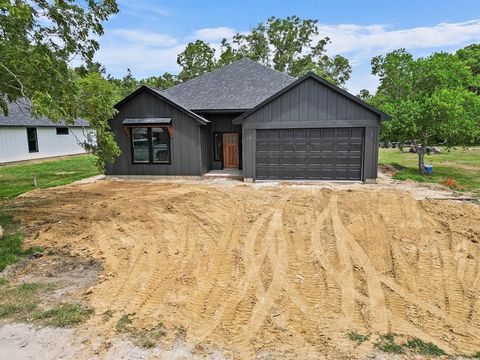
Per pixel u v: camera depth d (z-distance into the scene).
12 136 20.36
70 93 8.86
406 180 13.30
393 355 3.31
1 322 3.96
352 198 9.91
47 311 4.18
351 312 4.14
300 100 12.68
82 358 3.30
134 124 14.12
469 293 4.57
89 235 7.02
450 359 3.26
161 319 4.01
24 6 6.76
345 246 6.29
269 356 3.32
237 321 3.97
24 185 13.20
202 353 3.38
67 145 25.12
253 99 15.35
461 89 15.36
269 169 13.42
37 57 7.60
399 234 6.85
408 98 15.91
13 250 6.12
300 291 4.69
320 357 3.29
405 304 4.31
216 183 13.19
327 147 12.86
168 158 14.42
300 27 38.50
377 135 12.34
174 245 6.51
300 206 9.09
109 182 13.82
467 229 7.01
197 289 4.79
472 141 14.59
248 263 5.64
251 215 8.36
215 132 16.20
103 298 4.54
